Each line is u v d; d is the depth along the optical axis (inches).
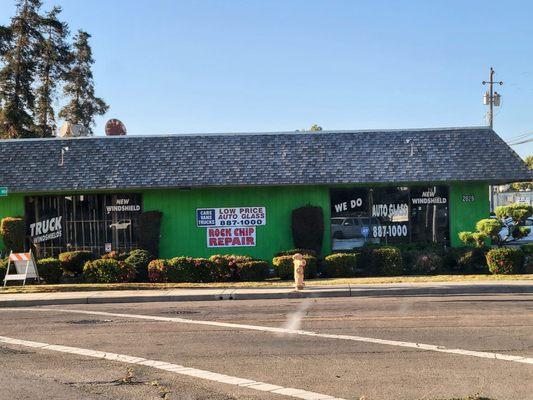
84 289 655.1
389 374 283.1
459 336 367.6
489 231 738.8
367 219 817.5
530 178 784.9
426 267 730.8
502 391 252.8
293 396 251.8
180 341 371.2
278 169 794.8
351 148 813.2
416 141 816.9
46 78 1950.1
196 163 803.4
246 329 408.2
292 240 815.1
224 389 264.5
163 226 820.6
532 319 424.5
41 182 791.7
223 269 710.5
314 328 406.3
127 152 818.2
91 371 300.7
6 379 288.5
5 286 699.4
